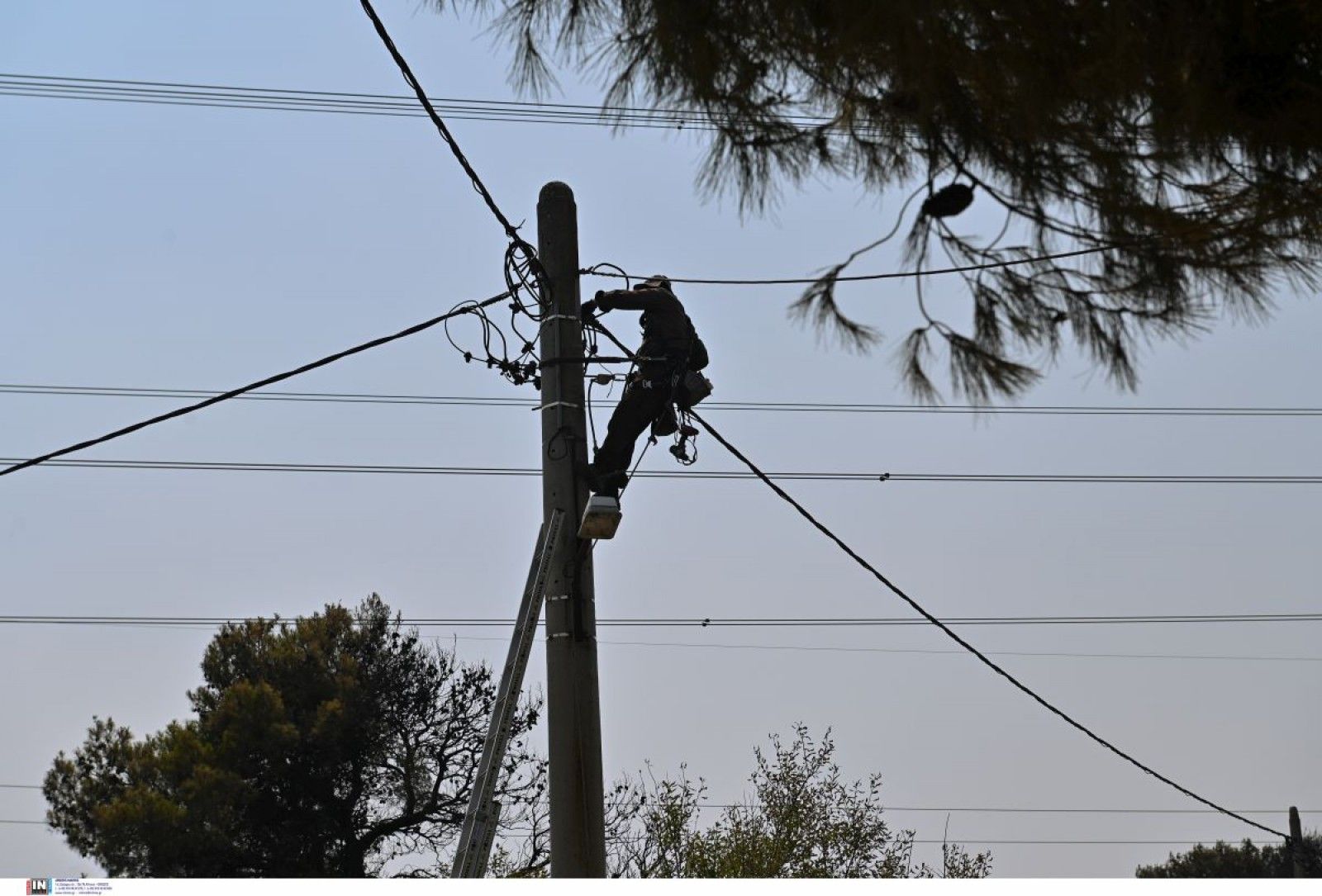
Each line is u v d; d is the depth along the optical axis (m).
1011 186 11.14
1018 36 10.60
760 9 10.96
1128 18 10.44
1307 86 10.53
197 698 63.75
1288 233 11.12
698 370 22.75
